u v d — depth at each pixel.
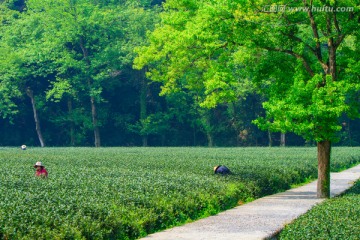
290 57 30.62
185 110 108.38
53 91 98.19
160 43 33.53
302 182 40.41
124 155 58.47
